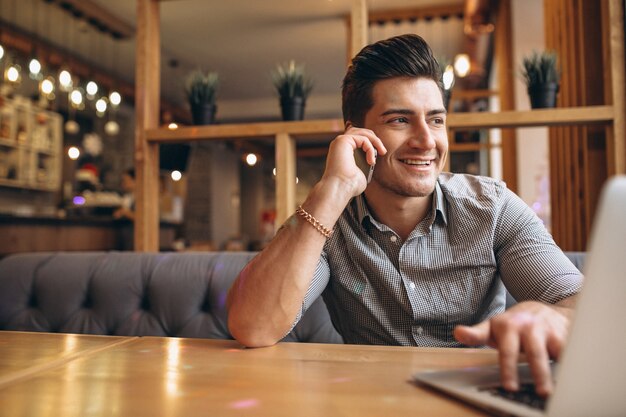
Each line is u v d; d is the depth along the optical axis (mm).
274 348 875
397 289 1173
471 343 615
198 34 6266
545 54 2178
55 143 7695
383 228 1186
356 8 2250
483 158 8445
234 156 12461
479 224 1170
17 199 7422
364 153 1053
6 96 6711
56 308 1629
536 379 572
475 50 6266
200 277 1594
